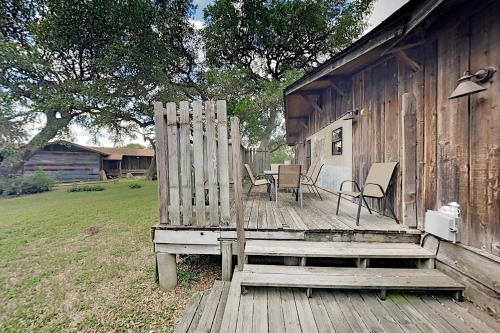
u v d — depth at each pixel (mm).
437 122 2389
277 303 1978
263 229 2693
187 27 12773
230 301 1997
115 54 9438
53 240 4445
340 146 5008
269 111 12398
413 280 2078
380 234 2607
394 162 3016
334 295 2088
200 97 13992
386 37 2523
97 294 2676
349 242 2625
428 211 2402
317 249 2414
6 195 11016
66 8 8758
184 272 3211
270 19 11664
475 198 1972
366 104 3877
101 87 9602
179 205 2760
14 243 4285
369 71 3766
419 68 2627
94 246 4121
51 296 2627
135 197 9703
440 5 1953
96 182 18141
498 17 1793
